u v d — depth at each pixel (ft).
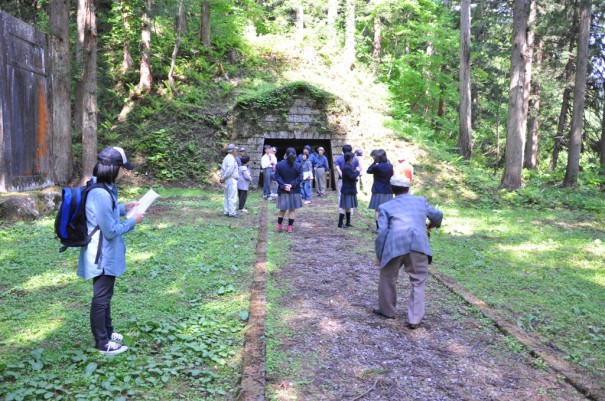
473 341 15.75
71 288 19.65
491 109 111.65
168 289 19.99
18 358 12.94
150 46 74.18
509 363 14.19
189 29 88.07
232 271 23.09
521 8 56.95
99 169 13.14
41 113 40.81
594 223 44.86
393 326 16.89
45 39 41.75
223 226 35.35
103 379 11.80
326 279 22.49
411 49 106.42
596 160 90.22
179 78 73.61
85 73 47.65
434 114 103.30
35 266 22.89
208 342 14.52
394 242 16.79
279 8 113.09
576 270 25.95
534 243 33.73
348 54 87.86
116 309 17.25
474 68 92.84
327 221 39.37
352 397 11.99
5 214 33.17
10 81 36.09
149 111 66.54
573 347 15.43
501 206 54.80
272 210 45.29
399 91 91.97
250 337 15.11
